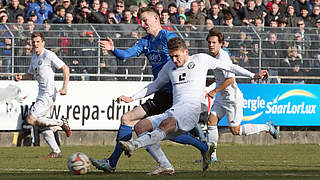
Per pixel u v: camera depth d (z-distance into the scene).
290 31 55.44
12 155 42.72
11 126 52.00
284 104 55.56
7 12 61.38
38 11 60.41
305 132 57.19
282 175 25.94
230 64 27.70
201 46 54.03
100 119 53.03
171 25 54.03
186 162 37.06
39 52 41.97
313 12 66.50
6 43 52.16
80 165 26.53
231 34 54.59
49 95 42.06
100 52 53.25
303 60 55.66
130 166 33.44
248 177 24.69
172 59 25.75
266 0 74.31
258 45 54.88
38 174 27.06
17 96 52.06
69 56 52.94
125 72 53.75
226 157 41.28
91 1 64.56
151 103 28.78
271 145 54.72
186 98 25.52
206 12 64.56
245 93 54.78
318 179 23.91
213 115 39.34
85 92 52.81
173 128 24.92
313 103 56.16
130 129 28.28
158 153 26.12
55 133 51.16
